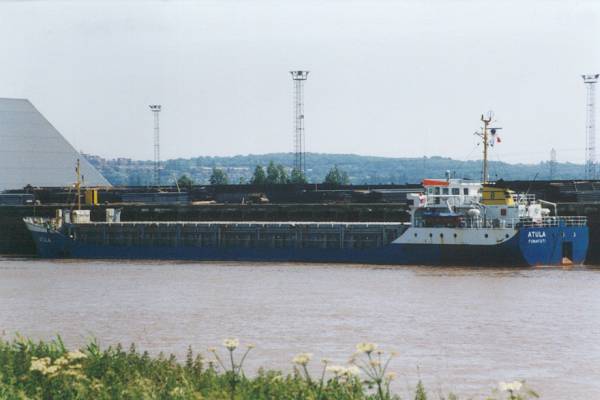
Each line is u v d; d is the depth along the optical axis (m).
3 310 132.00
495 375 87.81
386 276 170.62
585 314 122.38
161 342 104.75
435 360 94.31
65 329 114.56
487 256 187.00
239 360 94.00
